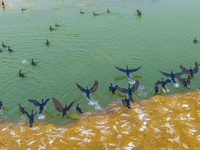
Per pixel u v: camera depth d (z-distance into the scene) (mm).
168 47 28531
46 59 26125
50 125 15141
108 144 12875
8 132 14422
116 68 23453
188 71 20297
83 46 29547
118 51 27906
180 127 13812
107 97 19047
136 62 25094
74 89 20234
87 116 16516
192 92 18656
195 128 13688
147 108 16250
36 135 13961
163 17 40688
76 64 24906
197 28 34500
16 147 12953
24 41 31203
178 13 42625
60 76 22438
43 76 22469
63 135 13852
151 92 19469
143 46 29094
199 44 29156
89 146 12828
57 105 15852
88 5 51594
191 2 50781
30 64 24828
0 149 12789
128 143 12859
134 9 46969
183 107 16109
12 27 36750
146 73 22750
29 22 39531
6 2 54312
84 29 35906
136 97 18750
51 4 52844
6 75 22500
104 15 43375
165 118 14773
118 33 33906
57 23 39031
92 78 22016
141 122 14578
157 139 13016
